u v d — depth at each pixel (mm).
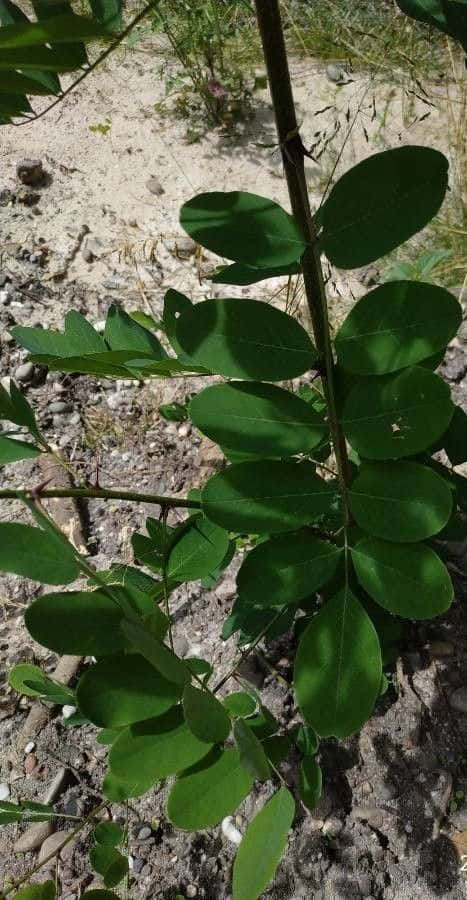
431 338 294
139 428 685
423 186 285
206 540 375
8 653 561
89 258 834
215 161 945
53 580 286
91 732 524
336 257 294
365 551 323
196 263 828
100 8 277
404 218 287
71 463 663
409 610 311
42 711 526
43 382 717
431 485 308
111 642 284
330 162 907
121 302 791
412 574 313
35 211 883
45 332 388
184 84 988
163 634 306
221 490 324
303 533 336
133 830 485
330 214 292
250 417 318
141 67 1051
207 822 294
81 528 618
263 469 327
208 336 306
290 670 521
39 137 961
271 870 299
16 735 526
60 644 280
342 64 1006
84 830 490
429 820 472
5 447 338
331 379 311
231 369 306
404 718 495
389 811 475
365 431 308
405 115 927
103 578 403
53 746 519
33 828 489
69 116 988
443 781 479
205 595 565
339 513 362
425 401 300
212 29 958
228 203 301
